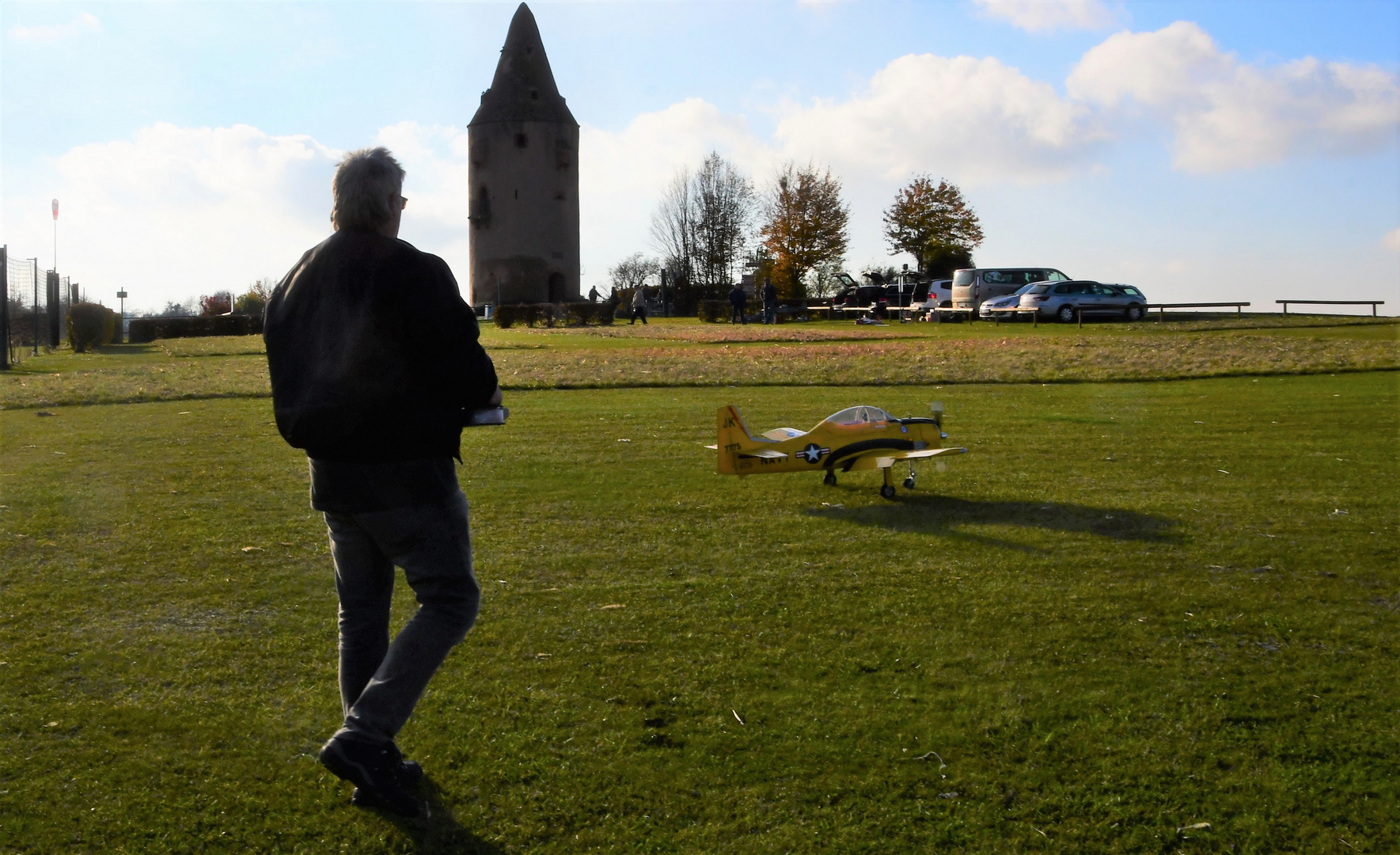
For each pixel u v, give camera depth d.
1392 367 16.17
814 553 6.19
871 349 22.34
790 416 12.32
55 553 6.16
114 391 15.34
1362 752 3.62
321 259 3.22
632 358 20.78
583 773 3.52
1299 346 19.97
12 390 15.67
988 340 24.58
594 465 9.16
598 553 6.21
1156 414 12.02
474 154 68.19
